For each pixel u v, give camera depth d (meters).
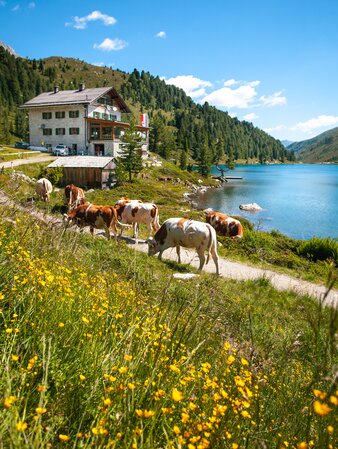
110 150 64.88
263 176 132.62
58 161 47.41
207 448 1.95
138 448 1.99
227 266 16.39
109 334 3.40
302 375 3.97
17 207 6.09
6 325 2.99
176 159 134.88
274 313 9.77
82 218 15.25
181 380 2.57
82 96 67.50
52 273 4.43
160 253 14.16
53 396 2.44
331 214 48.31
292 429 2.61
